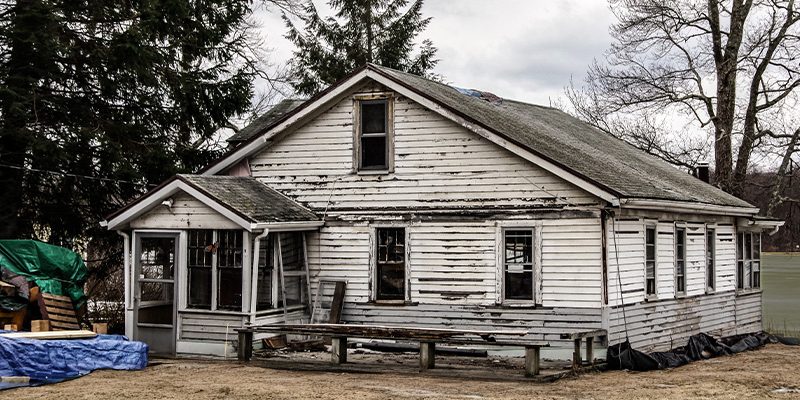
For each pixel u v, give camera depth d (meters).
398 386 16.66
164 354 21.02
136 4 25.97
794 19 35.97
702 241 25.06
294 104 29.83
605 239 19.56
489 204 20.72
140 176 25.27
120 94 26.41
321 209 22.39
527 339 20.17
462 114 20.69
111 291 33.16
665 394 16.00
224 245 20.81
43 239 27.45
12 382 16.92
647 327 21.31
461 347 21.23
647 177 24.27
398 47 47.91
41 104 24.64
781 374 19.09
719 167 37.72
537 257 20.19
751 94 37.72
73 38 24.81
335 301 21.81
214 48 28.92
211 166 23.33
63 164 24.75
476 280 20.78
